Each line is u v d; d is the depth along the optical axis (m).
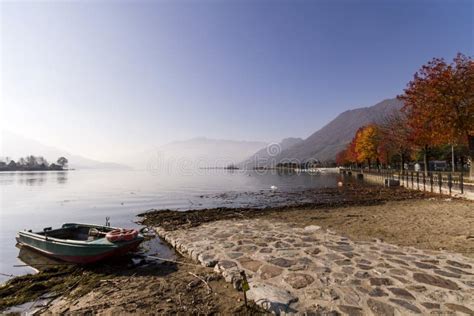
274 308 5.10
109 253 9.13
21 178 95.31
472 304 4.98
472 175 23.98
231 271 7.08
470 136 23.81
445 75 22.67
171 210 22.83
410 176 34.81
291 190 40.75
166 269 8.41
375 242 9.52
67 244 9.66
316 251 8.52
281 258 7.95
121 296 6.44
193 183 64.06
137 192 42.12
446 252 8.14
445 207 16.84
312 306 5.12
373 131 57.88
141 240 9.94
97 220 19.80
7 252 11.40
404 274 6.44
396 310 4.87
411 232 10.88
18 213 23.27
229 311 5.36
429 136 25.84
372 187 39.41
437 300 5.18
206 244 10.07
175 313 5.43
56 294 7.07
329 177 82.25
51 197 35.62
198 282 6.90
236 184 58.75
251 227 12.98
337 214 16.62
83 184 63.28
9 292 7.33
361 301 5.23
